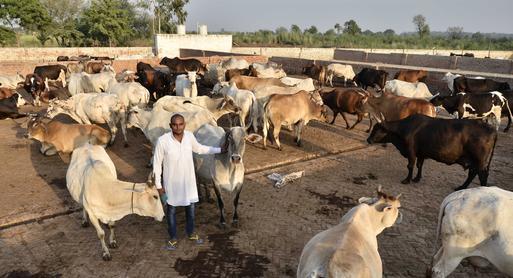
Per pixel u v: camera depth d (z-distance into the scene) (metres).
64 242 5.97
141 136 11.69
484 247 4.05
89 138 9.34
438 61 29.66
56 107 10.91
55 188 7.85
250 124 11.66
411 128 7.95
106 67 19.25
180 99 10.12
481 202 4.06
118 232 6.25
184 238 6.13
